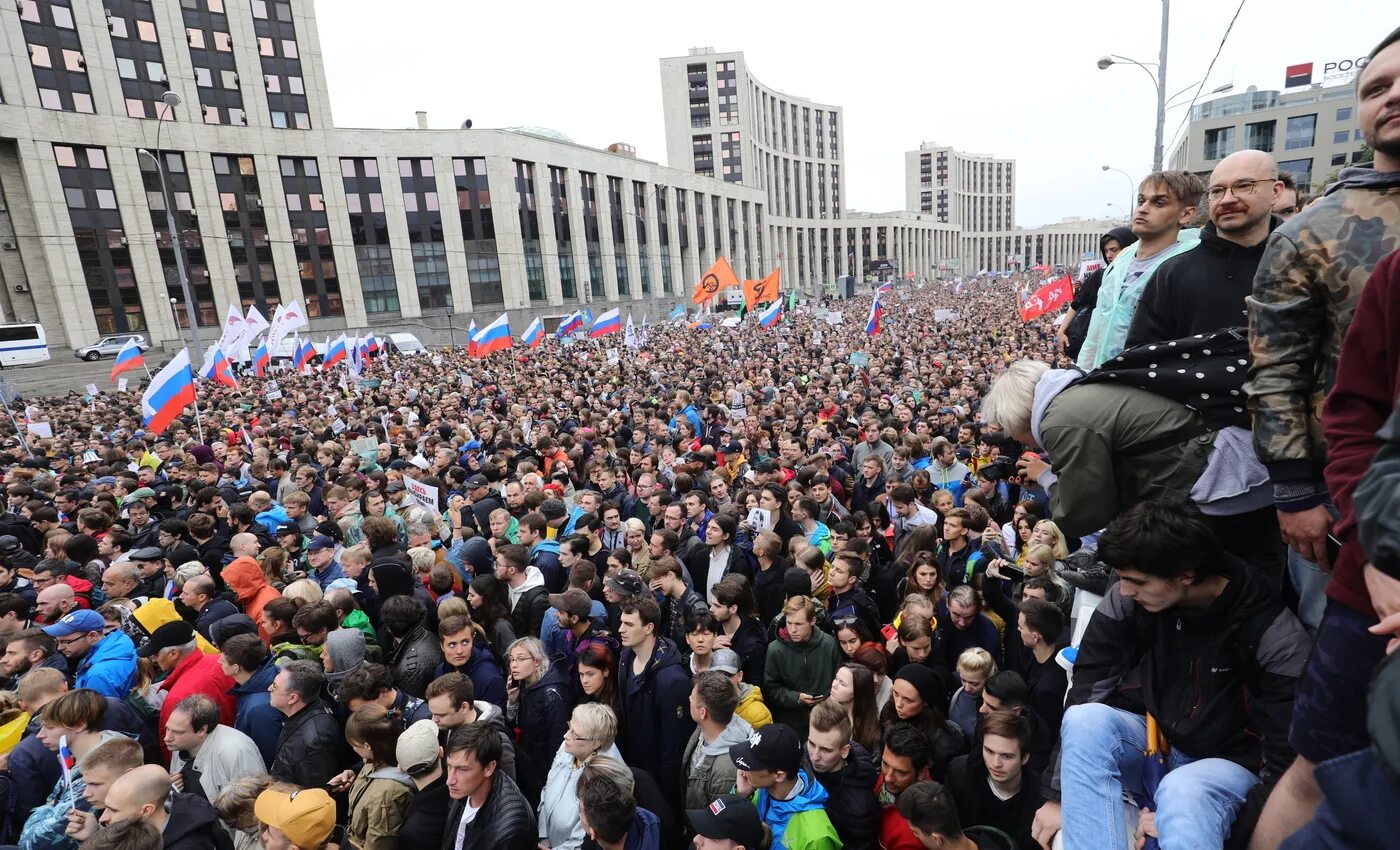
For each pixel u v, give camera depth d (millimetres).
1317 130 55000
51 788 4406
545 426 14500
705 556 7102
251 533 7762
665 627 6480
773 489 7312
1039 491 7023
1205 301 2486
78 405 26750
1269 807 1566
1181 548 1764
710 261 87938
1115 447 2027
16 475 11867
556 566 7254
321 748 4398
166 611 5648
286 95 55062
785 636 5238
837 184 140125
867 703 4203
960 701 4293
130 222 48188
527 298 61062
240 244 52906
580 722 4004
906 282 130750
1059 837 2041
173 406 14906
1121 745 1989
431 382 27828
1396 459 940
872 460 9477
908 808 3225
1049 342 24766
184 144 50031
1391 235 1488
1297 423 1613
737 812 3260
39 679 4750
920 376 18250
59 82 45750
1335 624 1375
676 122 111875
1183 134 62656
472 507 9242
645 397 19469
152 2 49219
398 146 56375
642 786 4137
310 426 16656
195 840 3580
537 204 62094
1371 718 769
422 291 58344
